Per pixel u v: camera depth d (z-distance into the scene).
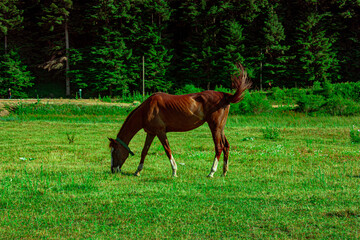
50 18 49.31
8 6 50.25
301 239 3.77
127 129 7.36
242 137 14.16
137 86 51.03
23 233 4.04
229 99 7.04
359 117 20.97
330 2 51.12
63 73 54.66
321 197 5.30
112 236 3.91
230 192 5.75
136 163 8.66
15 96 50.00
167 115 6.98
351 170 7.51
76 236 3.94
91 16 47.12
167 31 57.62
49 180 6.71
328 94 34.25
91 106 26.41
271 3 51.94
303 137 14.04
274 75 49.59
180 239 3.79
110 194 5.69
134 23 49.31
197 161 8.90
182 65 52.25
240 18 51.69
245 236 3.87
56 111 25.05
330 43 48.12
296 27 48.16
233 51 47.00
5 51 52.12
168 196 5.52
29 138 13.48
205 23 50.75
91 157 9.52
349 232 3.93
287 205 4.96
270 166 8.20
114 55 48.09
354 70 50.75
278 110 26.94
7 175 7.06
